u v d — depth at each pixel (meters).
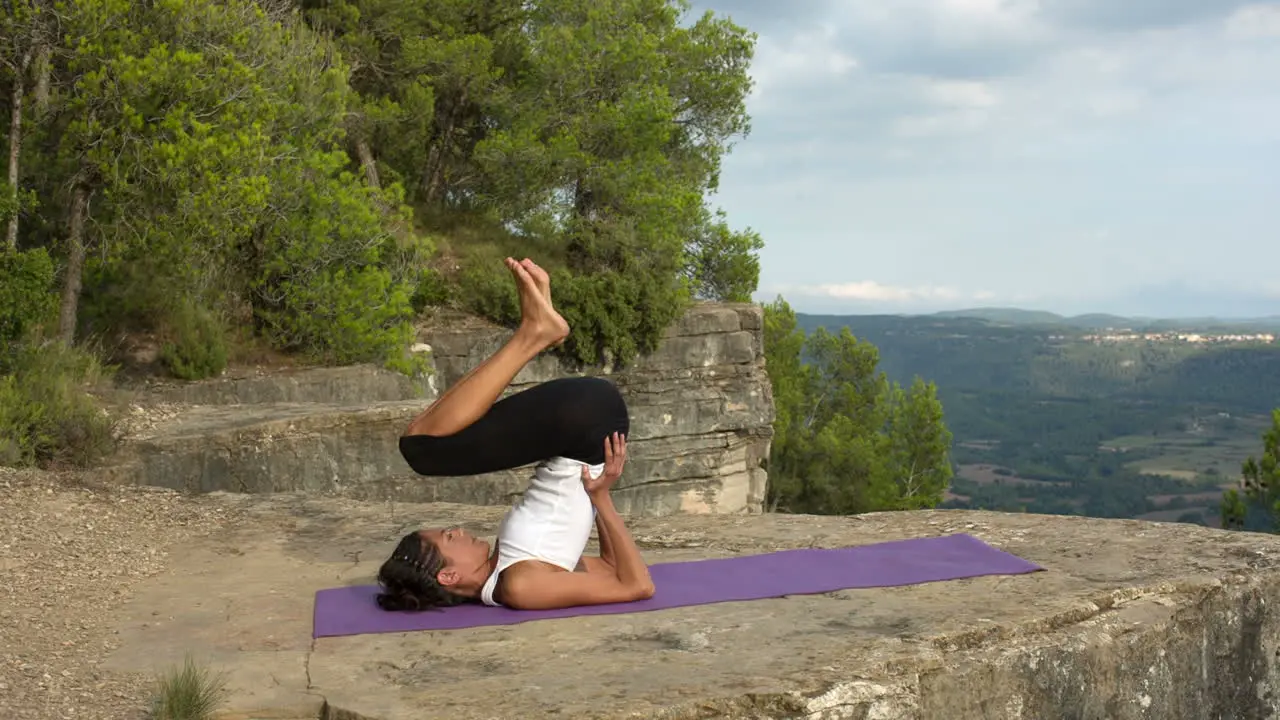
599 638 4.17
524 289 4.71
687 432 25.41
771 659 3.79
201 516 6.83
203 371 16.75
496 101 28.72
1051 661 4.13
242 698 3.60
